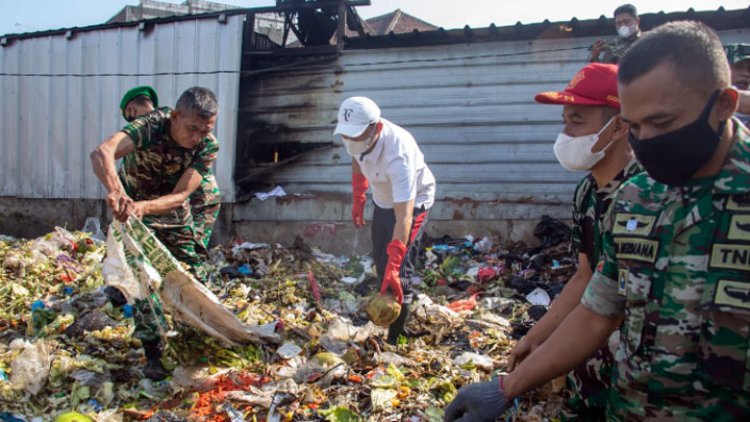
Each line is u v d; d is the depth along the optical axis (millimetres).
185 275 3775
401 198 3963
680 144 1480
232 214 9500
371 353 4242
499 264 7590
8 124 10977
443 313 5180
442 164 8883
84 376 3895
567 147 2340
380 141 4039
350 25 9766
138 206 3471
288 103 9367
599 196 2371
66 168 10703
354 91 9117
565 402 2668
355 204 5000
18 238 10719
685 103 1450
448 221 8852
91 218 10328
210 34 9484
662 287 1618
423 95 8883
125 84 10141
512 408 3309
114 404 3674
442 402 3582
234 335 4035
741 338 1497
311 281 6512
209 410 3518
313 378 3852
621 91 1536
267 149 9500
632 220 1706
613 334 2441
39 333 4887
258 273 7375
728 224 1512
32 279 6656
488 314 5500
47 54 10625
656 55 1459
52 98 10664
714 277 1523
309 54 9195
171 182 3971
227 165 9414
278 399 3523
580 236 2523
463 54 8711
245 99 9531
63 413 3504
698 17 7488
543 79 8453
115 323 4914
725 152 1542
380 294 3721
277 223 9352
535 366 1925
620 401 1794
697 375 1578
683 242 1578
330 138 9227
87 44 10344
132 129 3584
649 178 1736
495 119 8664
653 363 1643
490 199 8719
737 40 7652
